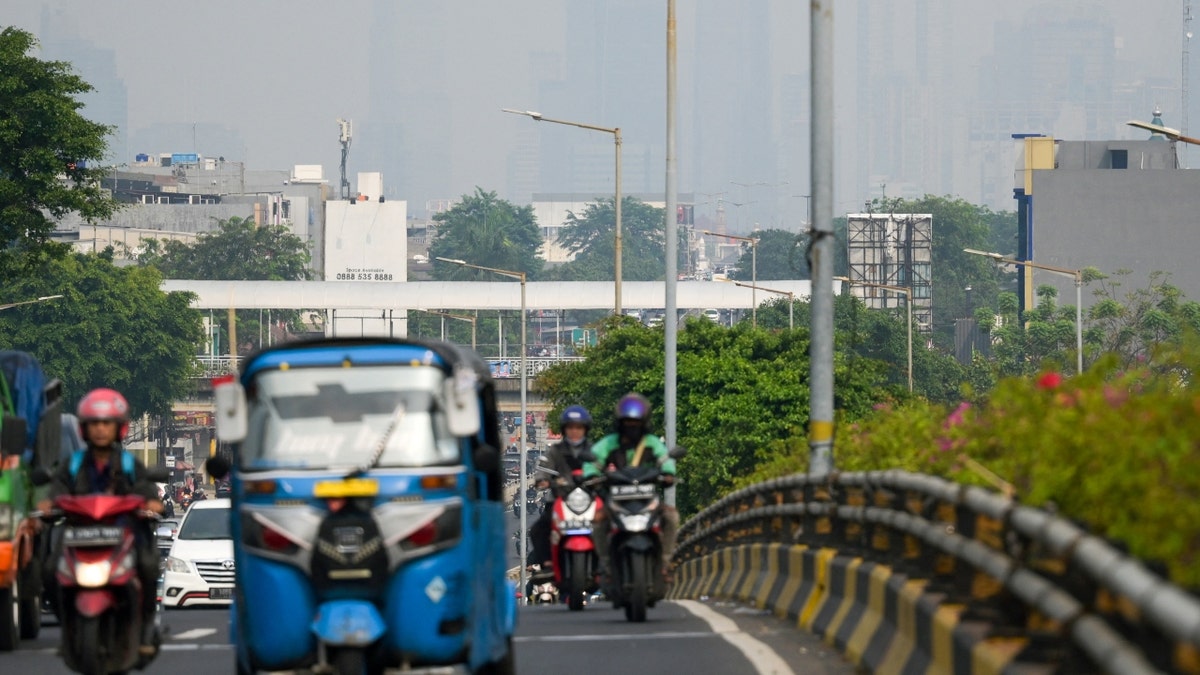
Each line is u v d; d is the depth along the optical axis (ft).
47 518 88.38
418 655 77.77
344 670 75.66
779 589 130.21
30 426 135.33
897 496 90.27
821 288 122.31
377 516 77.46
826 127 122.83
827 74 123.03
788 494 133.90
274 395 81.35
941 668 73.82
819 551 116.26
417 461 79.10
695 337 387.75
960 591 75.46
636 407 133.80
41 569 129.90
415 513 77.87
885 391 361.30
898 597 85.61
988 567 65.82
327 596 77.46
